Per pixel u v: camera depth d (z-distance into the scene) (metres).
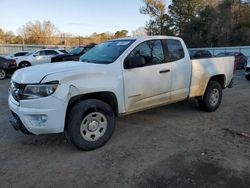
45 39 64.06
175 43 5.60
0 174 3.63
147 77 4.93
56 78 3.90
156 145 4.50
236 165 3.74
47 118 3.89
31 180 3.47
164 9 53.00
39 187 3.31
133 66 4.66
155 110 6.68
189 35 46.94
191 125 5.54
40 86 3.87
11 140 4.82
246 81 13.18
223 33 43.62
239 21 43.66
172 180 3.39
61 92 3.91
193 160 3.91
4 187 3.32
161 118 6.03
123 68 4.62
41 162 3.96
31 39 64.00
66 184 3.37
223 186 3.23
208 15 45.31
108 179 3.46
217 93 6.60
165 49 5.34
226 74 6.77
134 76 4.73
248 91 9.79
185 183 3.32
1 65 15.80
